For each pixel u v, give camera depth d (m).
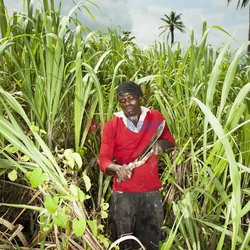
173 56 2.68
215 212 1.97
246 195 2.16
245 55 2.54
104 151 2.05
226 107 2.34
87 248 1.56
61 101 2.06
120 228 2.19
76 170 2.04
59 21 2.28
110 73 2.67
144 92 2.81
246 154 1.81
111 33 2.76
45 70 2.09
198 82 2.30
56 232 1.48
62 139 2.24
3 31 2.26
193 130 2.30
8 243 1.47
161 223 2.21
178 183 2.29
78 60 1.90
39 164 1.31
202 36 2.14
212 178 1.57
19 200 2.00
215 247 1.83
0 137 1.77
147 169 2.12
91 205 2.32
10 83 2.26
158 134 1.98
